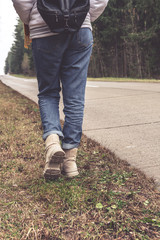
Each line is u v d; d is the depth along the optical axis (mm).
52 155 1718
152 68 25531
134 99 6223
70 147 1956
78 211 1535
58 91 2027
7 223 1404
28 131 3406
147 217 1478
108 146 2863
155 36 23859
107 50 34531
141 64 29938
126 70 34188
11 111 4969
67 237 1312
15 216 1475
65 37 1811
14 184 1885
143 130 3434
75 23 1729
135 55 31312
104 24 31656
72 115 1940
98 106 5559
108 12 30953
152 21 24625
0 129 3479
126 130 3492
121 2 30250
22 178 1985
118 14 30375
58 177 1982
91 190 1796
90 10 1907
